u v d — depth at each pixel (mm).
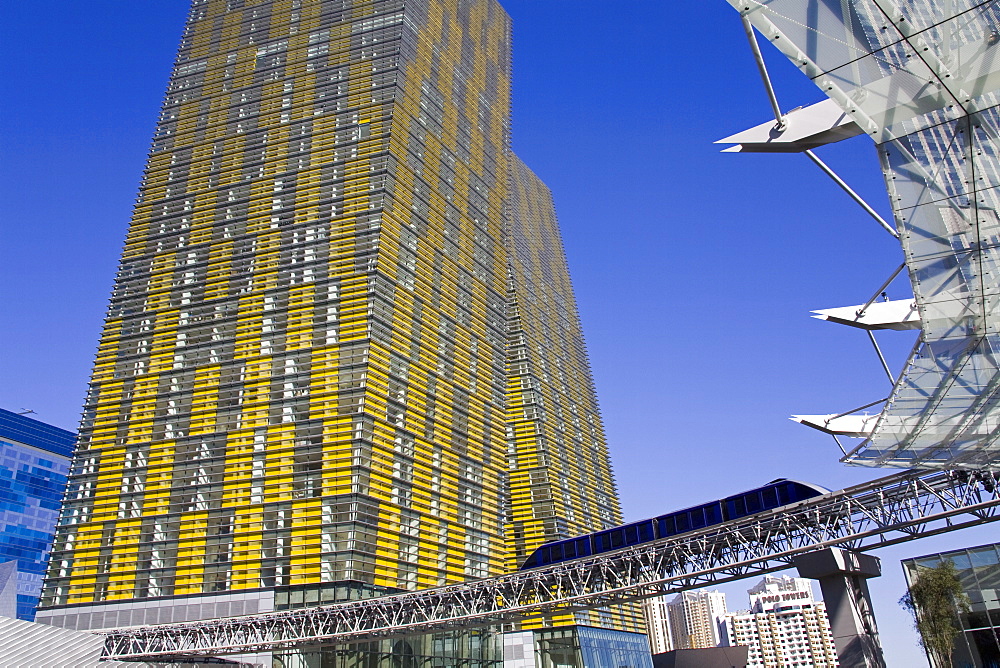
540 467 147375
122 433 96500
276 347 96312
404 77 119125
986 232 21281
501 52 159125
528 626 126375
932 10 16750
